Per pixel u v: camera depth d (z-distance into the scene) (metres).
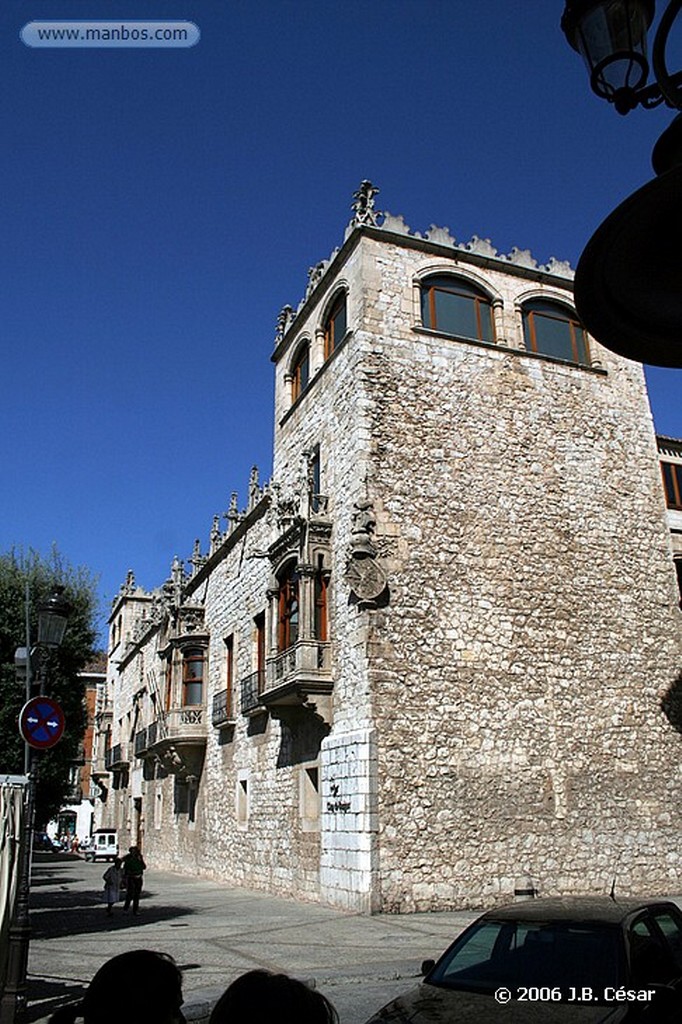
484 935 6.83
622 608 22.08
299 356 26.73
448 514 20.84
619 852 19.88
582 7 3.57
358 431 20.66
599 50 3.52
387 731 18.55
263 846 24.36
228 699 29.12
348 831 18.50
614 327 3.58
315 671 20.20
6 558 24.16
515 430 22.33
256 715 25.81
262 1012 2.55
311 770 21.62
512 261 23.83
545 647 20.78
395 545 20.05
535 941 6.51
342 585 20.53
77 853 62.41
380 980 11.12
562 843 19.36
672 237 3.37
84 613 24.42
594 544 22.33
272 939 14.77
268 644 23.25
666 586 22.89
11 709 21.73
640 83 3.52
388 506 20.30
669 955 6.66
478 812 18.81
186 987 10.76
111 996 2.69
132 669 47.53
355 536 19.73
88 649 24.64
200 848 30.98
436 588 20.08
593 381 23.84
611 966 6.00
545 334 23.97
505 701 19.89
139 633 45.06
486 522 21.19
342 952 13.20
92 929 16.97
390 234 22.42
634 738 21.02
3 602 22.94
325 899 19.38
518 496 21.77
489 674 19.94
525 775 19.52
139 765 43.84
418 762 18.61
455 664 19.67
